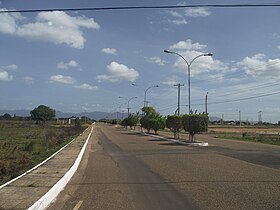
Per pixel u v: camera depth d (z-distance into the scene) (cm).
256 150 2783
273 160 2020
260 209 862
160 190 1119
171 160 2020
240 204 915
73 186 1213
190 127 3531
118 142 3844
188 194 1049
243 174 1459
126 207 897
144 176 1423
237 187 1159
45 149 2817
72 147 2856
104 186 1207
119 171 1584
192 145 3288
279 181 1279
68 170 1492
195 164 1819
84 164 1869
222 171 1551
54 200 995
